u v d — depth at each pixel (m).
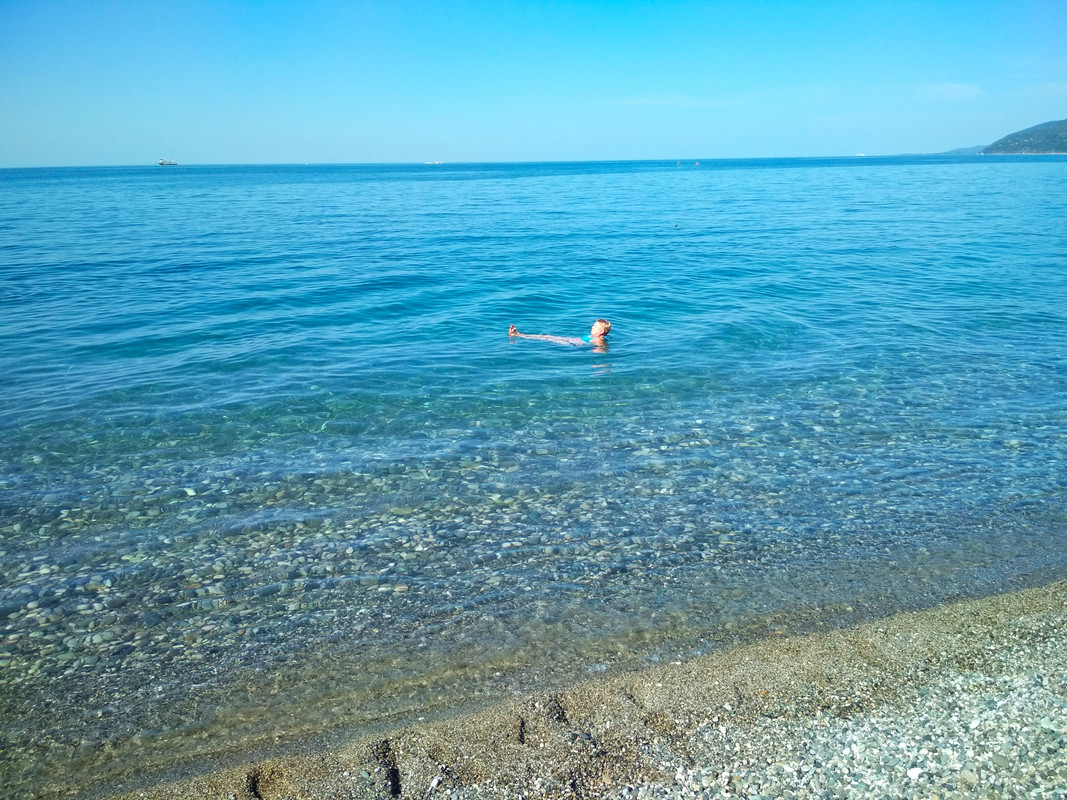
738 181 91.00
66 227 36.22
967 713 5.09
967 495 8.42
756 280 21.77
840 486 8.68
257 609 6.42
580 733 4.95
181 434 10.12
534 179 111.38
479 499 8.38
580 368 13.20
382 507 8.19
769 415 10.92
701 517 7.97
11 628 6.15
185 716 5.21
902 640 5.89
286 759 4.77
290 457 9.44
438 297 19.22
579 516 8.00
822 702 5.21
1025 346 14.61
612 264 24.62
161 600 6.54
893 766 4.63
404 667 5.69
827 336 15.41
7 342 14.51
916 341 14.99
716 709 5.16
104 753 4.89
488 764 4.69
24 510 8.02
